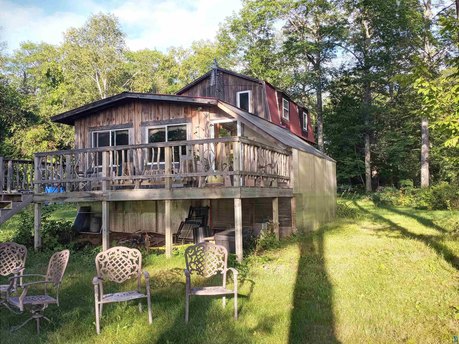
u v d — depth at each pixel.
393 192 25.33
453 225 12.52
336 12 30.92
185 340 4.43
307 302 5.65
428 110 6.56
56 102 31.03
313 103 35.06
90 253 9.86
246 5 34.06
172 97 12.80
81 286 6.77
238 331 4.63
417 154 30.61
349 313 5.16
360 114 28.92
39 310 4.99
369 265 7.76
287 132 17.69
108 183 9.93
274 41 34.28
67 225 12.45
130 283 6.89
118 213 13.46
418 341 4.31
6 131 29.59
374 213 18.59
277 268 7.80
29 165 11.82
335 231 13.03
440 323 4.79
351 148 32.00
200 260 5.39
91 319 5.06
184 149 12.89
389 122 30.56
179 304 5.64
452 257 8.23
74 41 36.81
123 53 40.38
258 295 5.96
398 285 6.34
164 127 13.48
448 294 5.80
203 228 11.75
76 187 11.64
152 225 13.05
